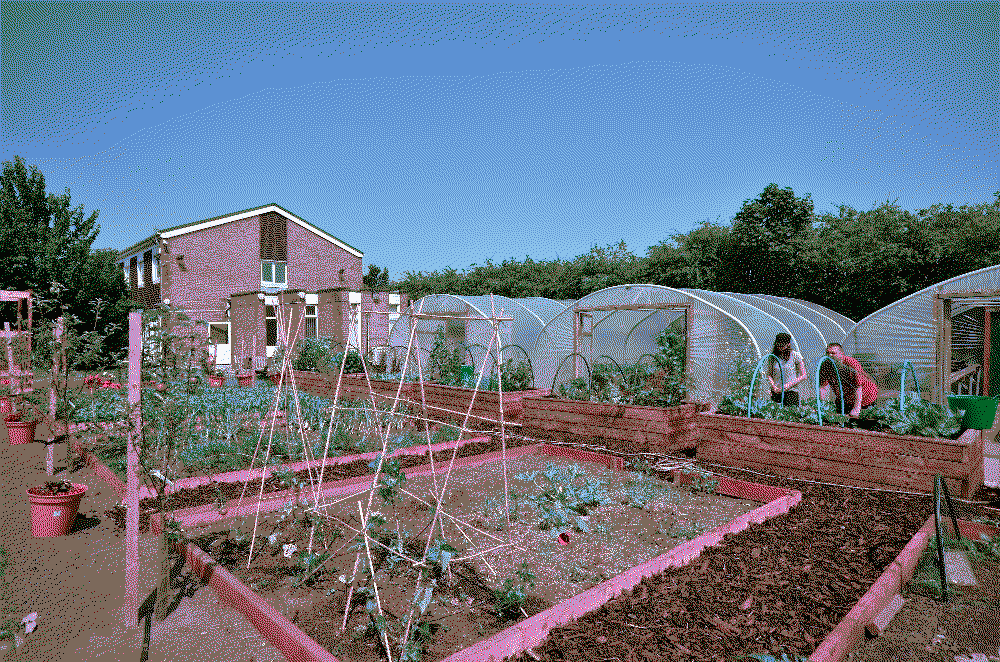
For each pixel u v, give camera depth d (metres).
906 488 6.28
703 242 23.48
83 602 4.06
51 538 5.28
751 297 15.81
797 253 20.14
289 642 3.34
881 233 18.61
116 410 9.11
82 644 3.51
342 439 8.55
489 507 5.81
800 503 6.01
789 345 8.40
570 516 5.56
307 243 26.72
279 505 5.95
